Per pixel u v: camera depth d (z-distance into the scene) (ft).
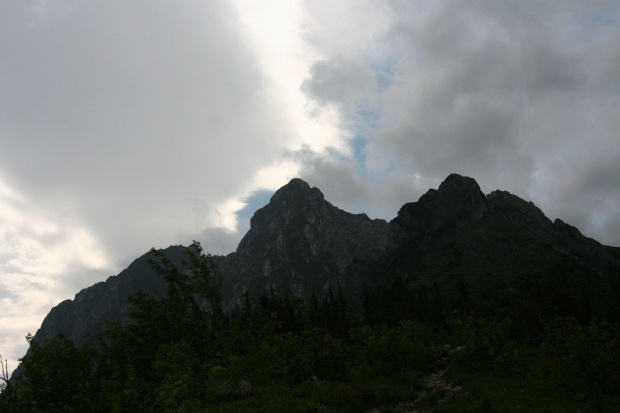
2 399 53.67
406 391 55.16
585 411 38.34
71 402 57.06
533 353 67.21
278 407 49.73
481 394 48.32
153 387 55.06
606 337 49.75
